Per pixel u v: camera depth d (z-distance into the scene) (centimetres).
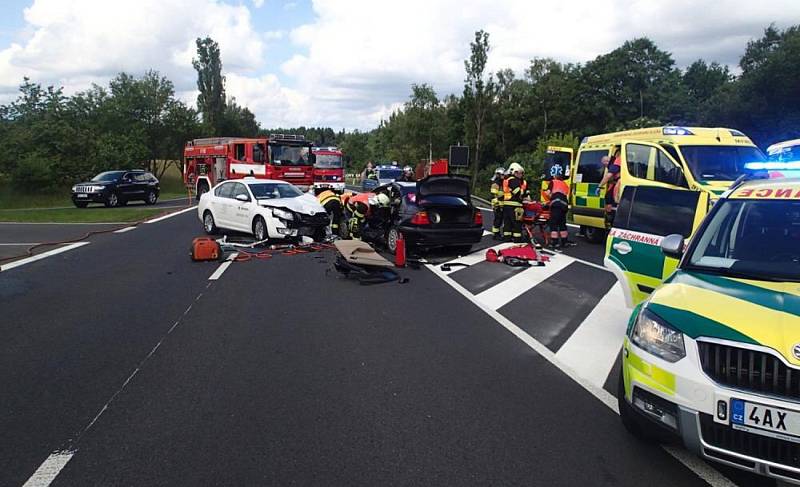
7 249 1346
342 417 446
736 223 460
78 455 386
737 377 322
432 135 5591
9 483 352
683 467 372
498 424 436
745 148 1156
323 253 1296
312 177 2752
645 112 6016
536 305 830
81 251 1320
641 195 632
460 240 1238
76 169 3712
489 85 3709
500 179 1555
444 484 351
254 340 645
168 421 438
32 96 4228
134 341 639
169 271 1074
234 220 1507
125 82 5316
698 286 393
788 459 307
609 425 434
